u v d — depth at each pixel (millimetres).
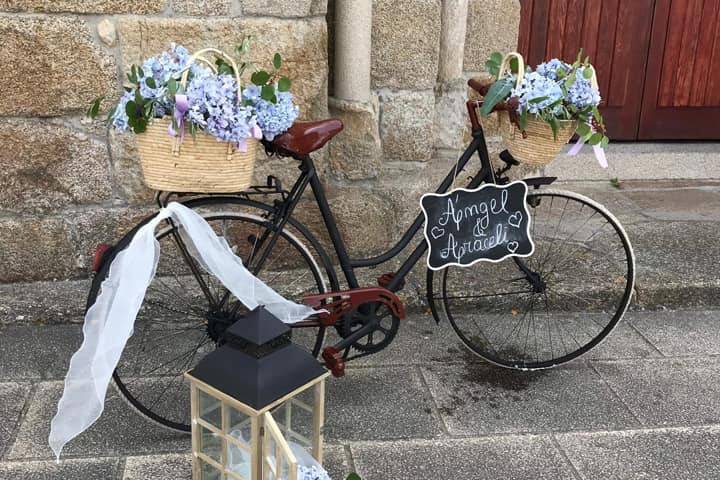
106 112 3035
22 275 3209
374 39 3352
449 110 3686
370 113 3348
